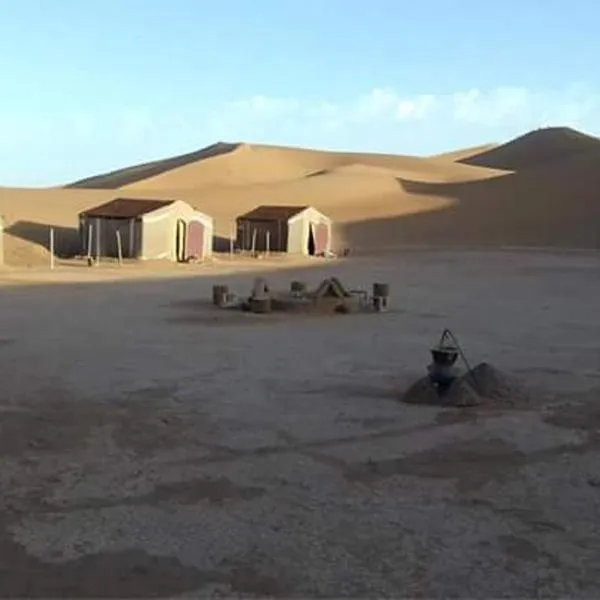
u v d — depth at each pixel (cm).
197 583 610
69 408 1180
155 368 1512
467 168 17938
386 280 4047
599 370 1530
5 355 1645
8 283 3553
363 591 596
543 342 1919
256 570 632
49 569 634
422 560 652
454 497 806
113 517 745
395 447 987
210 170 15450
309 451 968
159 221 5431
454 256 6341
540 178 10581
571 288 3616
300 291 2775
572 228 8362
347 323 2277
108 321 2247
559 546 684
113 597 589
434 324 2267
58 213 8388
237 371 1491
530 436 1041
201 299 2906
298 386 1356
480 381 1284
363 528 720
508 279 4166
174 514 753
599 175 10238
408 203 9975
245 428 1072
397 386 1361
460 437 1035
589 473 888
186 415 1142
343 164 17700
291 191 11300
